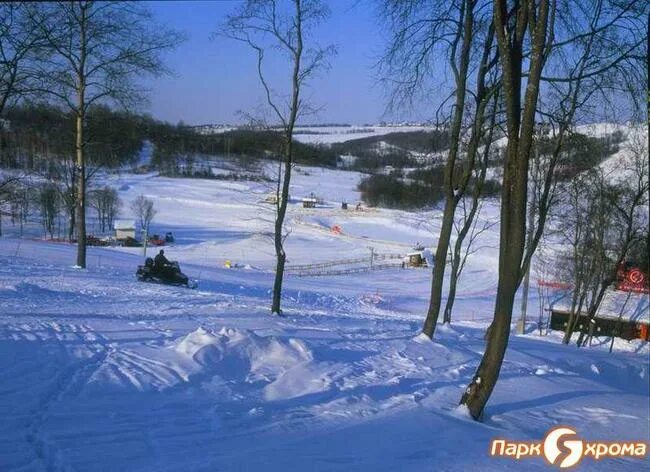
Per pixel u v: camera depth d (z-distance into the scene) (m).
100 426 6.14
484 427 7.34
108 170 43.97
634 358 21.80
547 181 17.17
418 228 77.62
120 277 23.31
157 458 5.34
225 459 5.38
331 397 8.07
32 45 13.67
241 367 9.17
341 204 94.62
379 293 43.28
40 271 21.45
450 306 21.70
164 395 7.46
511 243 7.46
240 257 63.03
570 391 10.37
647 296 34.41
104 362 8.68
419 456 5.93
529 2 7.49
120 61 21.52
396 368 10.30
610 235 30.47
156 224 84.25
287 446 5.90
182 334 11.21
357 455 5.80
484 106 12.66
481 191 20.16
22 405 6.60
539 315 40.62
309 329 13.59
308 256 65.25
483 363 7.81
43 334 10.20
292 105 15.35
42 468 4.99
